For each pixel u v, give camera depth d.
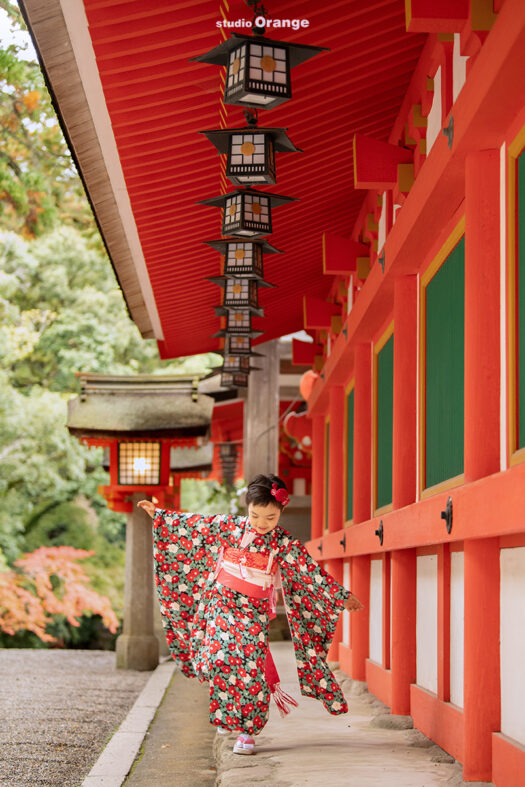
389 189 5.85
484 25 3.53
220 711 4.59
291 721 5.63
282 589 4.83
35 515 22.81
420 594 5.61
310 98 5.23
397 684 5.64
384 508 6.88
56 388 22.67
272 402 13.98
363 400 7.84
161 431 11.30
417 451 5.68
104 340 22.64
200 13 4.06
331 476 9.78
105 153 5.30
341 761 4.33
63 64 4.30
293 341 11.33
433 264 5.23
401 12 4.51
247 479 13.89
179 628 4.94
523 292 3.57
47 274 22.84
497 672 3.87
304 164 6.22
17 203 19.44
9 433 19.44
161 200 6.12
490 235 3.87
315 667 4.82
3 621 19.70
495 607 3.88
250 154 4.31
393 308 6.35
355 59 4.93
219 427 18.84
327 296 10.07
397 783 3.86
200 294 8.70
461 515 3.86
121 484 11.70
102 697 9.08
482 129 3.71
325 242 7.25
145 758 5.38
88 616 22.62
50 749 6.08
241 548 4.77
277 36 4.41
